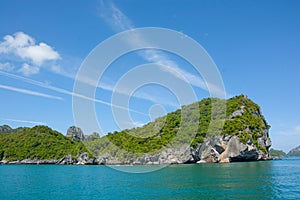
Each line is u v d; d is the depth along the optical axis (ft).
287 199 131.03
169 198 139.23
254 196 138.21
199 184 180.24
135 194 153.17
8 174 312.29
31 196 158.20
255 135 443.32
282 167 311.68
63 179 248.11
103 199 143.74
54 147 613.93
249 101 492.54
